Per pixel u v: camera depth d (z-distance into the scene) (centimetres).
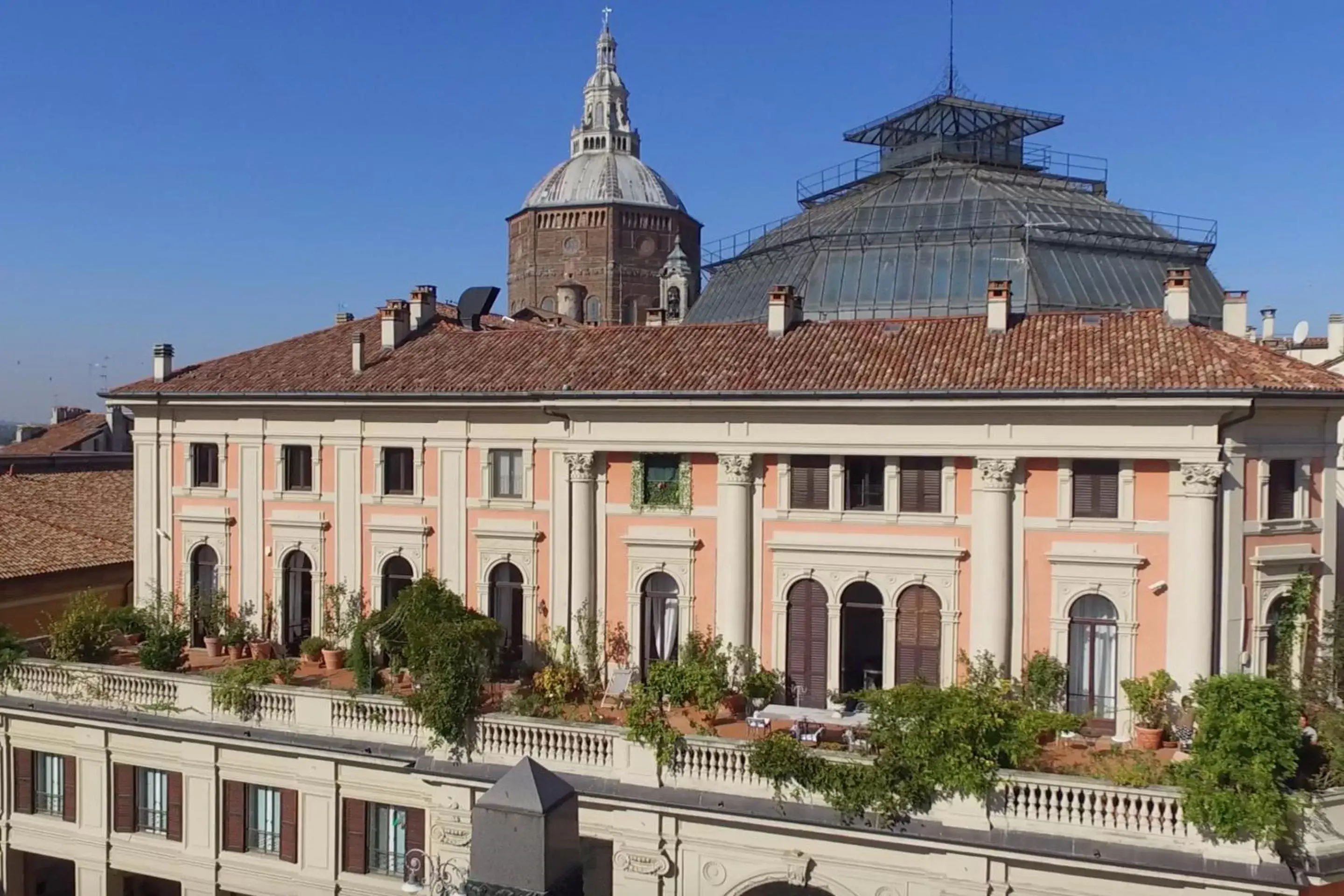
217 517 3491
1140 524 2514
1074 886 2059
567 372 3098
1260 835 1919
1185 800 1969
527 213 8319
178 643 3130
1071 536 2572
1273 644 2597
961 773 2100
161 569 3612
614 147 8638
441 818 2517
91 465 5375
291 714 2752
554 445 3052
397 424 3250
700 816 2284
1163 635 2500
